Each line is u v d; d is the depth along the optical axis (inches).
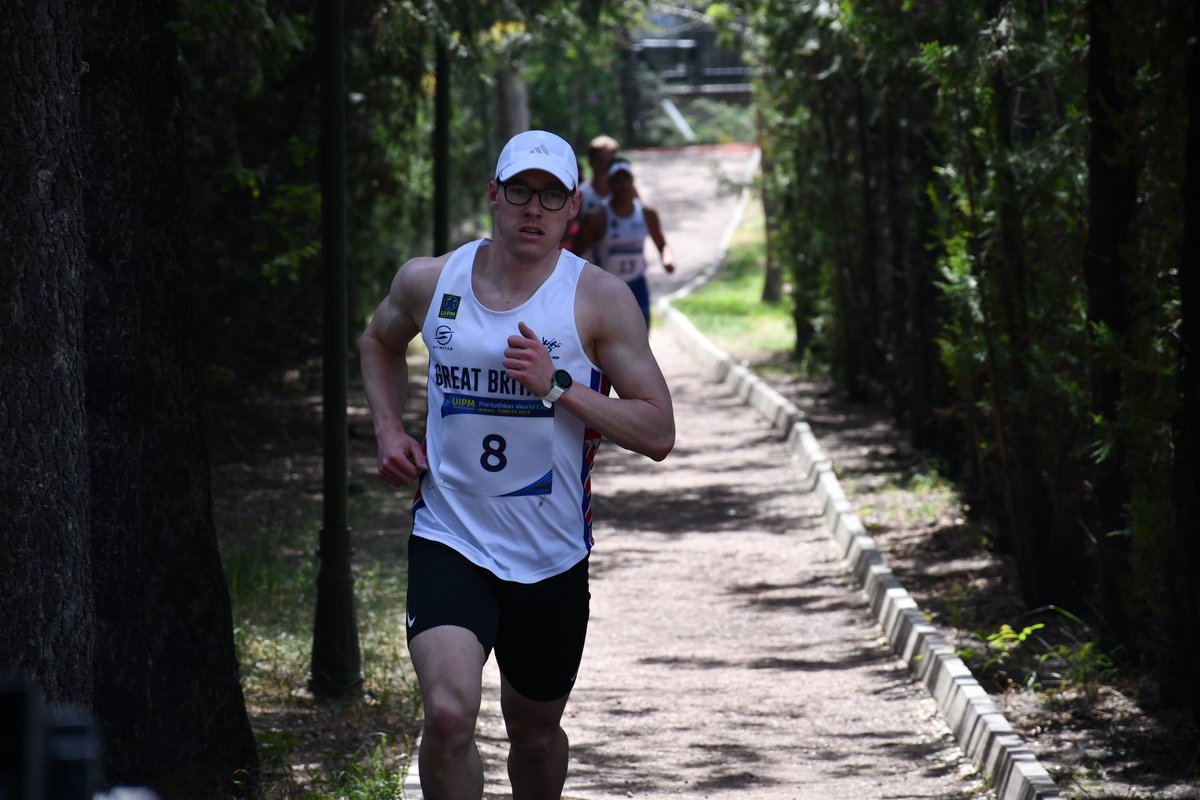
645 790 661.3
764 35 1804.9
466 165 2984.7
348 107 1441.9
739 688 846.5
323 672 783.7
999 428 939.3
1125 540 799.1
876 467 1526.8
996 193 910.4
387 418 476.4
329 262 772.0
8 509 422.6
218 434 1593.3
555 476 452.4
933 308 1509.6
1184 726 710.5
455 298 456.8
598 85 5423.2
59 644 434.9
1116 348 737.6
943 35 957.2
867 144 1847.9
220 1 857.5
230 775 604.7
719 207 5088.6
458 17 1240.2
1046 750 692.7
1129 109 743.7
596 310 453.4
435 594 439.5
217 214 1407.5
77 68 434.9
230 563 1021.2
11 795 149.5
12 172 414.0
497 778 671.1
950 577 1069.1
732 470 1593.3
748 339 2719.0
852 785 670.5
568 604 459.2
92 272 555.5
